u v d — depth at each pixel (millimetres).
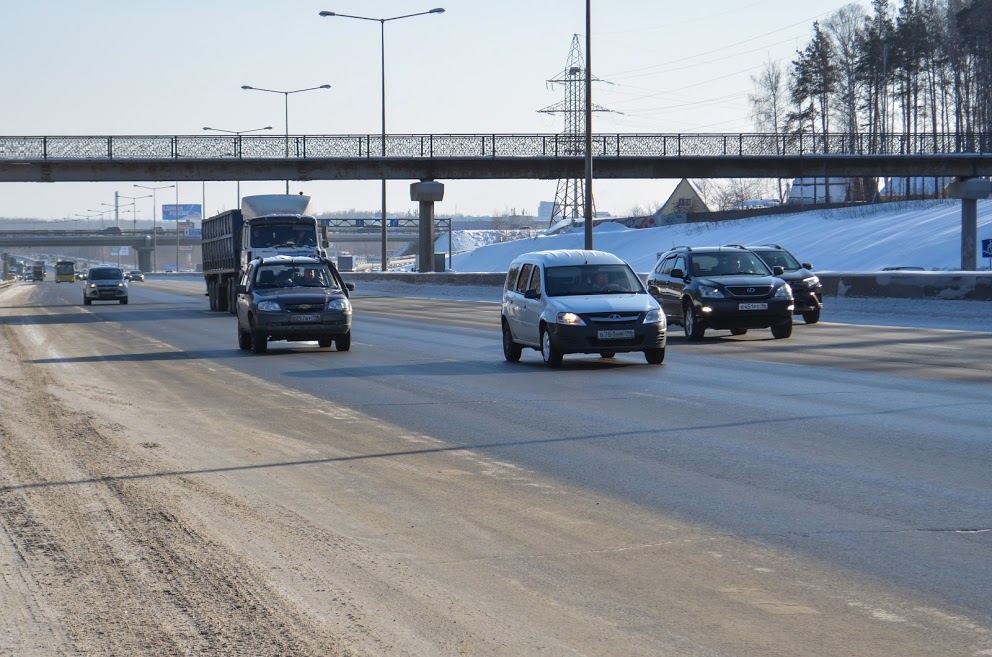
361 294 83125
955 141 71188
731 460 12750
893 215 109500
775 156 68875
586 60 54688
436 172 70000
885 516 9906
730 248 32875
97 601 7668
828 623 6996
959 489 10992
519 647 6598
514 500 10805
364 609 7371
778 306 30609
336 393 20078
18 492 11516
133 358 28484
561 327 23656
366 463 12938
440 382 21625
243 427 16000
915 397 18078
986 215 95688
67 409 18203
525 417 16516
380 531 9586
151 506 10703
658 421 15875
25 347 32844
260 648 6637
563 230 167250
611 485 11438
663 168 69312
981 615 7121
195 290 105688
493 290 69250
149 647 6711
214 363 26719
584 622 7062
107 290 68812
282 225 48750
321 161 68500
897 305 39469
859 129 137000
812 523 9688
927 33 127750
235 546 9109
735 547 8906
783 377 21359
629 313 23812
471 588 7840
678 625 6984
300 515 10242
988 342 28516
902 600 7457
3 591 7961
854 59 137000
